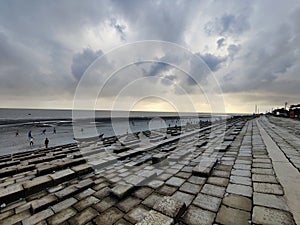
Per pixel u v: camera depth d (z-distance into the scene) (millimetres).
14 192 3920
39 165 7266
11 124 45375
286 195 3270
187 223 2701
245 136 11656
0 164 7871
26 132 30266
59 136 24734
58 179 4754
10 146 17766
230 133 13539
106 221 2939
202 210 3039
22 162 8570
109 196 3816
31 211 3438
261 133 12711
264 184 3816
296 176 4113
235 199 3314
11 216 3301
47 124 45438
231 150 7527
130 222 2885
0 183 5461
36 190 4297
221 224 2646
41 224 2967
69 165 6793
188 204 3271
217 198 3418
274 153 6383
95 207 3400
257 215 2754
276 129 15180
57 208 3432
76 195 3941
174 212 2729
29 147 17203
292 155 5996
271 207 2928
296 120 29125
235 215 2836
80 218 3068
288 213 2734
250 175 4430
